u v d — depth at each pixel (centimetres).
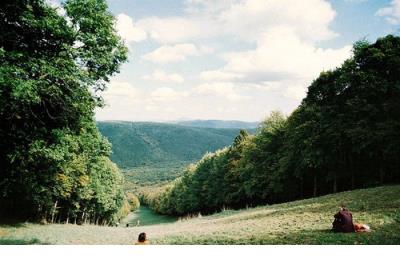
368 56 4975
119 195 10206
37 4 1816
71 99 1995
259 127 7562
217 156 10838
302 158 5631
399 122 4528
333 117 5275
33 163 2509
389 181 5212
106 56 1956
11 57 1655
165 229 4100
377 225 2027
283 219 2969
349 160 5388
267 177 6825
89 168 5834
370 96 4856
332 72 5716
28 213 5812
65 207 7138
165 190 19012
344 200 3484
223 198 9225
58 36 1841
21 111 1886
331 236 1795
